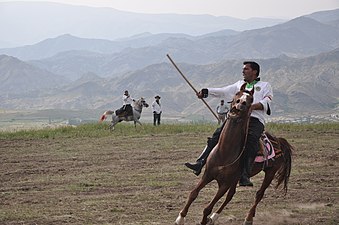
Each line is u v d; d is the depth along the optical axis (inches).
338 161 775.7
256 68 447.2
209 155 428.8
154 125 1337.4
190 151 879.1
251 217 463.5
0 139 1075.3
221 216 485.1
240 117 420.5
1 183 637.9
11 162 795.4
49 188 604.4
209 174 423.8
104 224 449.4
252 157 431.8
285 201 545.6
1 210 494.3
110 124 1279.5
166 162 775.1
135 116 1280.8
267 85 446.3
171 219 467.8
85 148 930.7
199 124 1380.4
